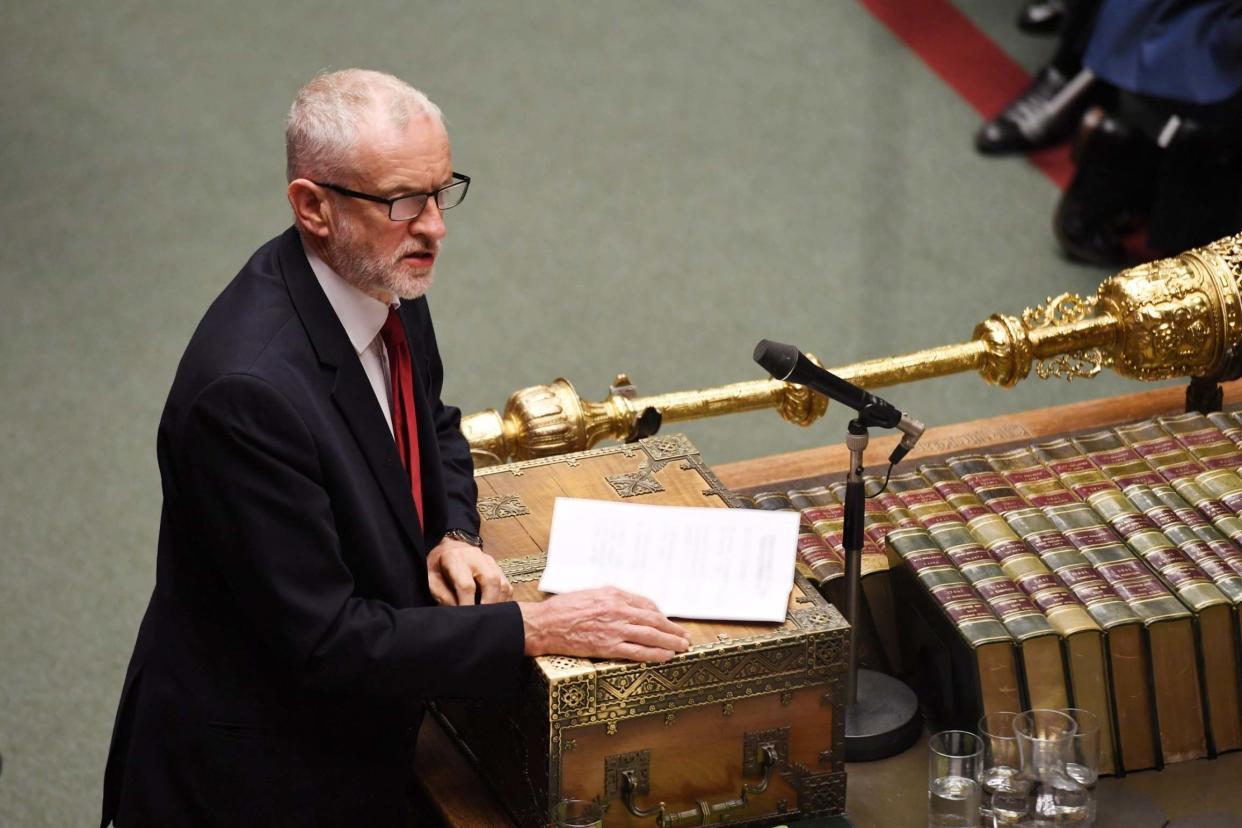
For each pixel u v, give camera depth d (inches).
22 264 916.6
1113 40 740.0
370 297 334.0
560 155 1008.9
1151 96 726.5
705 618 332.5
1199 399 486.9
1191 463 420.5
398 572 337.1
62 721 606.5
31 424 785.6
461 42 1146.0
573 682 317.4
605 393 790.5
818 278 874.1
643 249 913.5
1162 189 760.3
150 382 816.3
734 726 333.7
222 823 337.7
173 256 920.3
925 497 410.0
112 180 993.5
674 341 829.2
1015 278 851.4
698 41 1135.0
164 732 337.1
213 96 1082.7
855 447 342.6
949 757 331.0
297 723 336.8
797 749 340.2
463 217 950.4
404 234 314.2
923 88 1042.7
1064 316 481.4
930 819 337.4
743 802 340.8
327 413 323.0
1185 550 384.2
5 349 842.2
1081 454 429.4
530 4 1196.5
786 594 335.9
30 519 721.0
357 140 305.9
